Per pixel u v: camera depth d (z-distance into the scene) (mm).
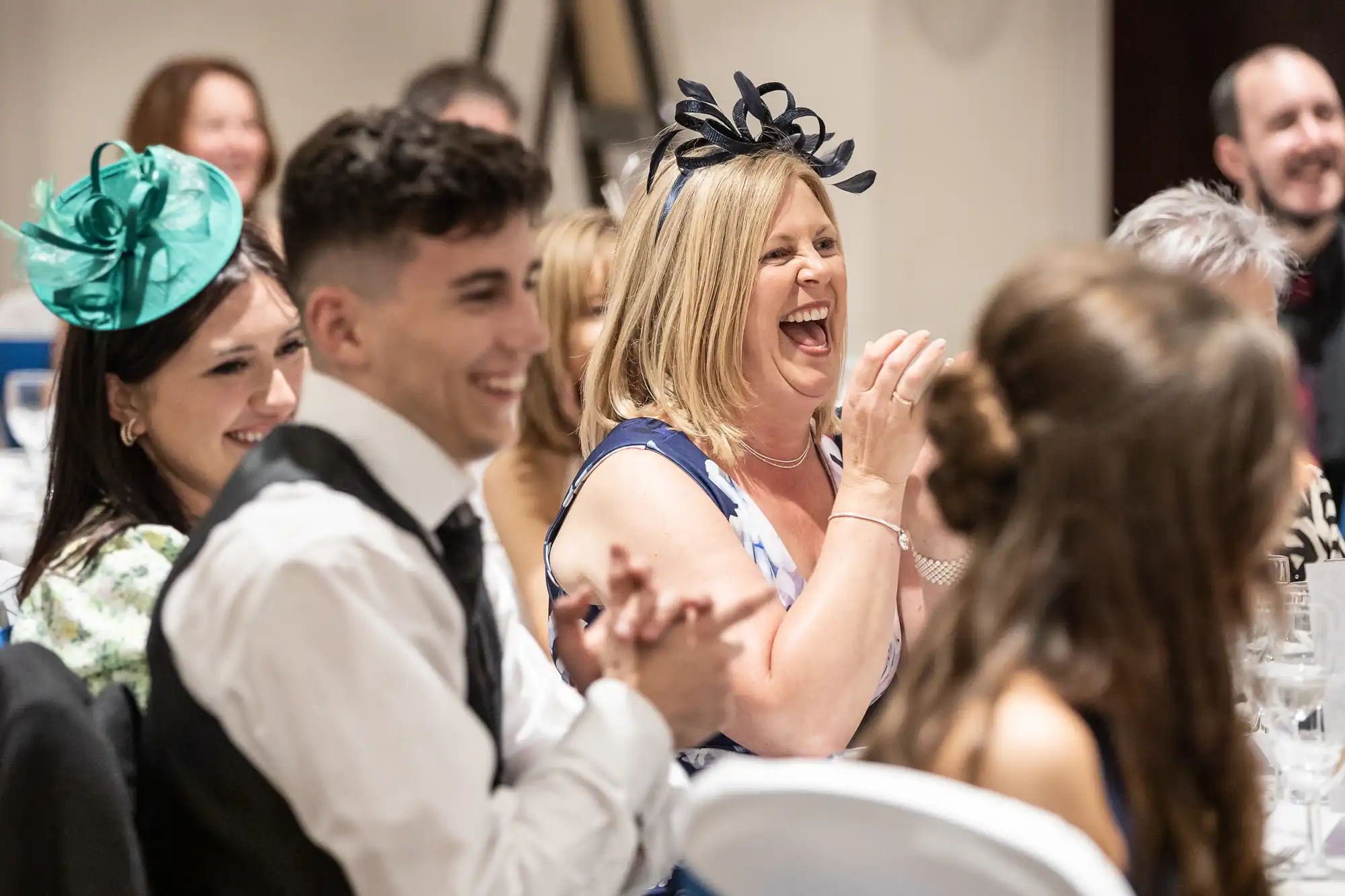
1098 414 1491
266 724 1592
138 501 2389
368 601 1611
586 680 1879
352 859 1581
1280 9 6426
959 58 6531
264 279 2469
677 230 2684
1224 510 1488
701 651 1752
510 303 1718
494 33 7191
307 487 1675
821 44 6395
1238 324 1520
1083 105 6828
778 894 1513
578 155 7340
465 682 1756
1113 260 1590
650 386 2750
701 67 6852
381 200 1650
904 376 2508
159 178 2410
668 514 2531
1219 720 1527
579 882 1657
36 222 2416
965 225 6598
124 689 1830
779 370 2678
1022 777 1479
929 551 2861
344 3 7871
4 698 1694
